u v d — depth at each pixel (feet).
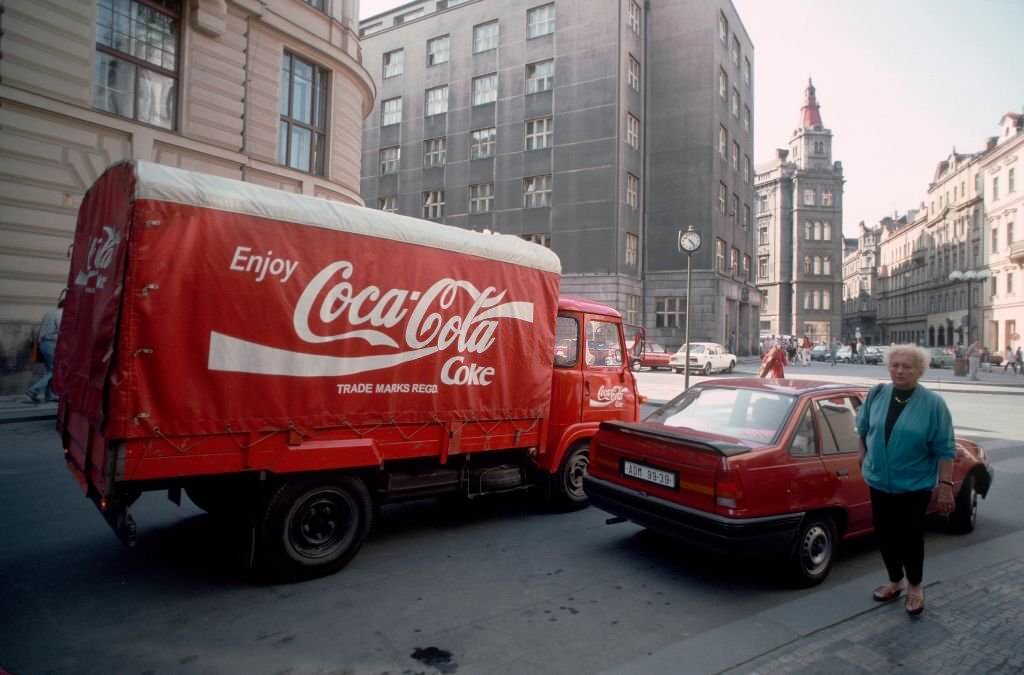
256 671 10.34
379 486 16.11
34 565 14.76
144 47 41.50
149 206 11.75
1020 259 150.20
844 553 17.26
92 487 12.85
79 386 13.75
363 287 14.78
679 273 121.60
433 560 15.92
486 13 123.65
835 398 16.62
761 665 10.92
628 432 16.40
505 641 11.62
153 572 14.48
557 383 20.08
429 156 130.82
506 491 19.06
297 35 50.06
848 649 11.53
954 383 83.61
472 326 17.15
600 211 112.06
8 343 36.32
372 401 14.98
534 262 18.95
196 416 12.30
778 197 239.91
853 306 333.42
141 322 11.67
